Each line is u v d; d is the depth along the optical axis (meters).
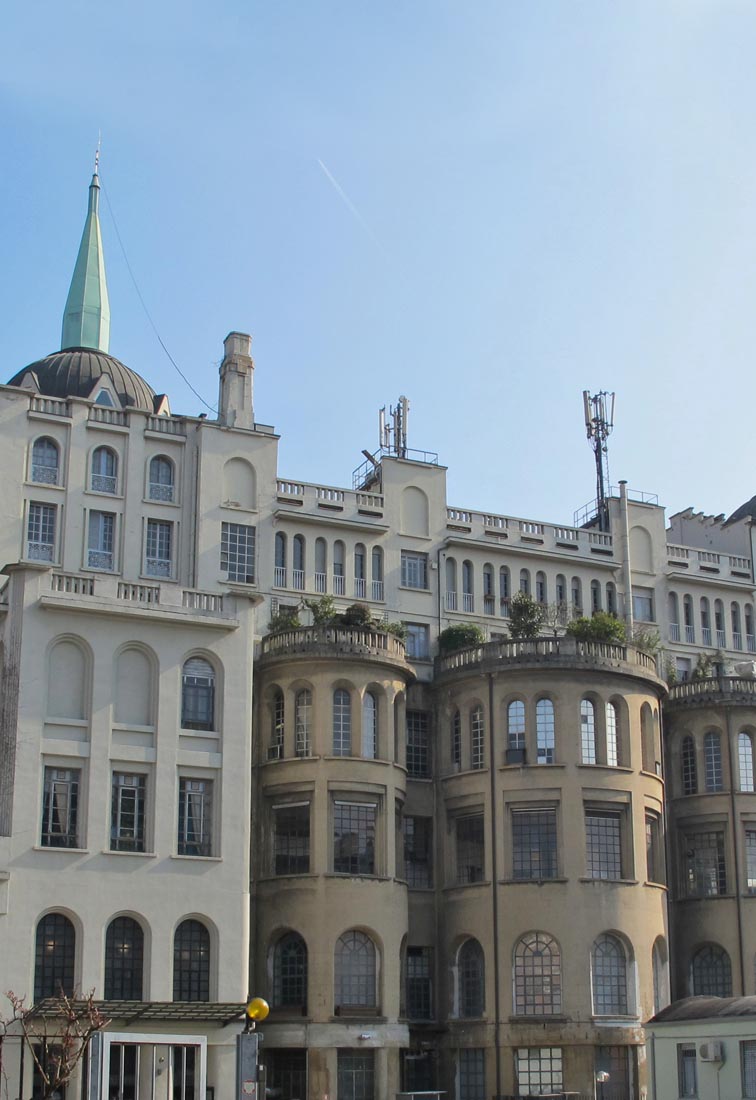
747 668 81.56
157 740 63.06
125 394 79.44
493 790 71.75
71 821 61.03
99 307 85.38
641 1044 68.62
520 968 69.38
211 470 74.56
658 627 85.44
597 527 88.06
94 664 62.62
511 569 82.38
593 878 69.94
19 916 58.44
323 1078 65.69
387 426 89.12
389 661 72.06
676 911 78.06
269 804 70.62
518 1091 67.81
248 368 78.12
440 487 81.56
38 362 80.88
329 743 70.06
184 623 64.56
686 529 94.94
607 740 72.81
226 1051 60.53
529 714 72.44
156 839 61.91
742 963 75.44
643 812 72.69
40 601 62.03
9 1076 56.06
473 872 72.69
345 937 68.38
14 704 60.75
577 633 75.06
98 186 88.38
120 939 60.62
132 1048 58.44
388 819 70.44
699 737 79.50
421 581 79.75
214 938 62.06
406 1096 64.56
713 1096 58.38
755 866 77.62
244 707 65.19
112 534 72.06
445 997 71.62
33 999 57.97
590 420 90.94
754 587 89.06
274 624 72.81
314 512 77.19
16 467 70.69
